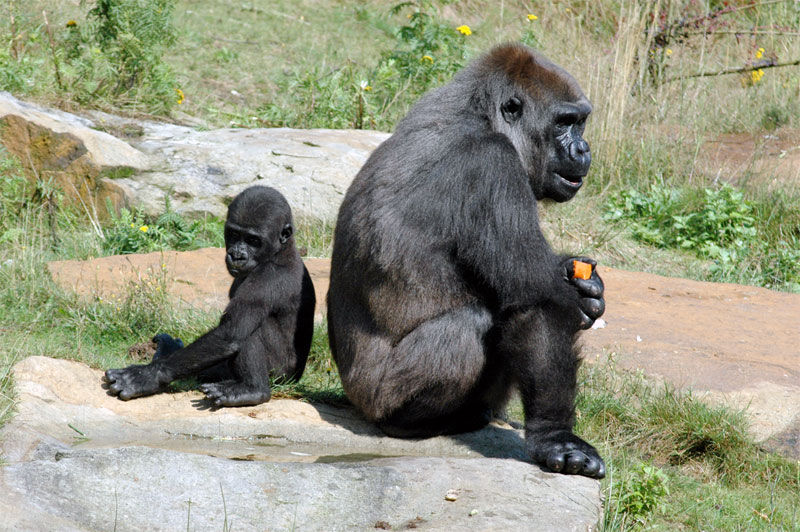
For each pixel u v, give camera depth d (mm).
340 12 37156
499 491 6848
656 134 22219
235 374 9172
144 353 10586
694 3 29234
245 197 9312
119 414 8641
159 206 16703
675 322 12578
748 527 8125
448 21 29906
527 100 8445
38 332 10859
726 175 21703
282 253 9484
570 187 8742
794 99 27469
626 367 10766
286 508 6543
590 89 22359
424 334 7891
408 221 7742
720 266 17375
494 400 8562
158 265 13734
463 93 8328
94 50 20984
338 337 8633
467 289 7895
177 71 26672
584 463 7195
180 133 18891
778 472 9180
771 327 12656
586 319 8031
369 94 22922
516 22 31984
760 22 31719
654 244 18984
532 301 7469
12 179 15320
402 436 8492
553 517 6453
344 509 6566
